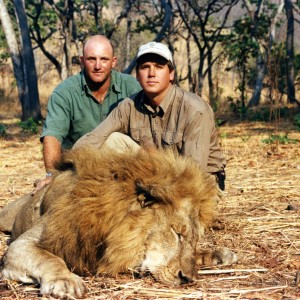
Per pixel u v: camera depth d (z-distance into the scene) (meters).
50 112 5.73
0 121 24.22
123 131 5.11
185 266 3.87
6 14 22.61
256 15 22.34
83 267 4.05
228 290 3.83
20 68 22.72
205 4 26.28
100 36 5.78
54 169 4.60
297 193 7.09
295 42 30.19
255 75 27.88
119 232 3.82
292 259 4.57
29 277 3.92
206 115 4.84
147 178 3.89
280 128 15.41
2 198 7.43
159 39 21.28
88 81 5.78
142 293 3.75
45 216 4.30
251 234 5.31
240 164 9.53
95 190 3.91
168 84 4.86
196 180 4.01
